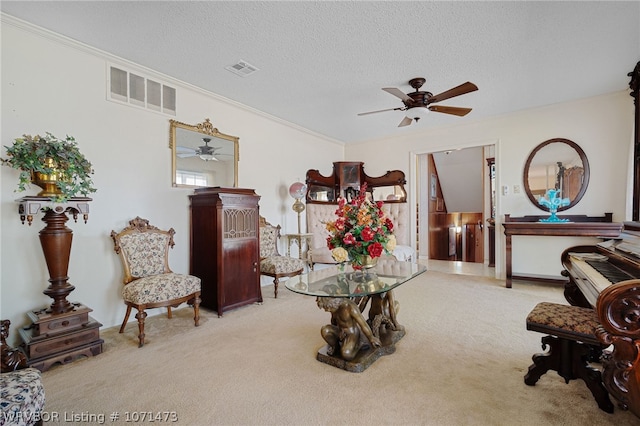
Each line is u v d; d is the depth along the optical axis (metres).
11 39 2.23
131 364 2.02
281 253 4.61
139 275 2.75
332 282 2.29
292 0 2.00
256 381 1.79
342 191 5.63
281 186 4.64
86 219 2.36
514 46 2.59
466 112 3.13
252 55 2.72
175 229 3.24
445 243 7.57
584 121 3.85
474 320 2.76
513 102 3.94
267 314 3.01
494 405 1.54
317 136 5.38
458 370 1.89
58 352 2.00
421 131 5.17
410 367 1.93
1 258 2.18
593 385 1.52
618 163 3.66
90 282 2.62
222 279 3.03
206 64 2.89
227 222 3.12
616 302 1.14
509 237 3.92
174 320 2.85
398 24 2.27
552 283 3.87
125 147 2.86
